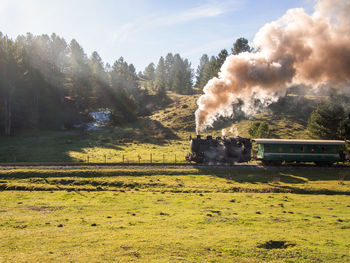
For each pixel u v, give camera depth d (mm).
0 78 72500
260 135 59094
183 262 15305
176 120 90812
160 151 60594
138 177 37094
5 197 29031
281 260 16062
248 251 16953
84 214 24000
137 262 15180
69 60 126375
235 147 43344
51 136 74250
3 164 39781
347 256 16672
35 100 89188
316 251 17219
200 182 35969
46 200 28250
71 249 16672
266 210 25781
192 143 44031
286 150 42906
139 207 26422
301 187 34125
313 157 42875
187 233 19656
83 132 80625
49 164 39938
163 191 32875
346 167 42688
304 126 76312
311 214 24734
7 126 73125
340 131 53562
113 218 22906
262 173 39719
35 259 15258
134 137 76750
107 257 15695
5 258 15320
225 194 31859
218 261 15625
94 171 37438
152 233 19453
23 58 84750
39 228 20359
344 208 26828
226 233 19781
